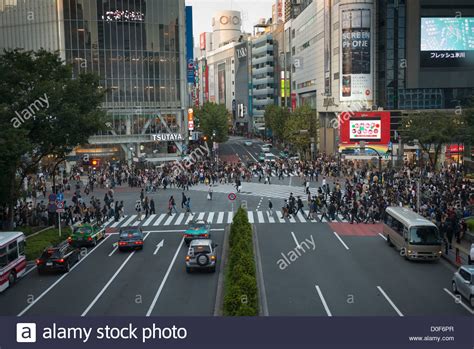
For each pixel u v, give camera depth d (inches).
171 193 2340.1
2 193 1462.8
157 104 3518.7
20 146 1286.9
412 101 3496.6
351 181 2490.2
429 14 3366.1
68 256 1141.1
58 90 1461.6
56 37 3316.9
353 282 1007.0
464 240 1371.8
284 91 5251.0
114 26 3383.4
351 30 3412.9
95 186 2593.5
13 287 1025.5
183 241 1424.7
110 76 3398.1
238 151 4606.3
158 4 3472.0
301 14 4483.3
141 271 1118.4
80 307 882.8
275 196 2208.4
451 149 3095.5
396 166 3061.0
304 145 3558.1
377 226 1595.7
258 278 1039.0
